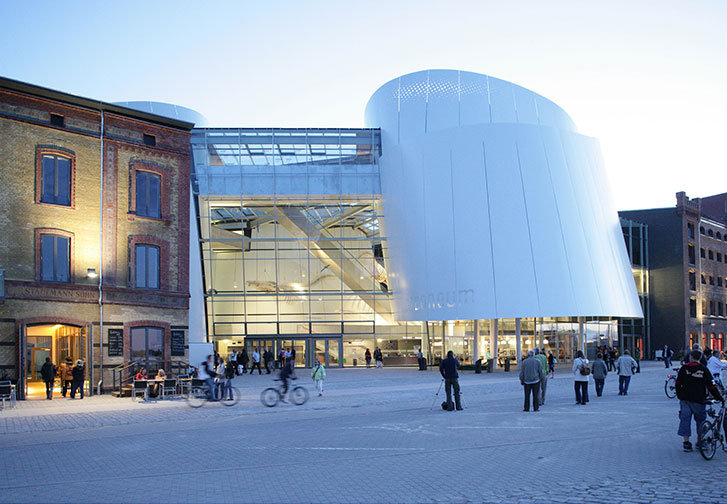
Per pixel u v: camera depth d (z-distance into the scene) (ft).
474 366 145.28
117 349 91.81
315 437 47.03
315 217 164.66
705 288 225.97
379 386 100.89
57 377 96.12
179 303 100.94
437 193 149.18
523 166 145.79
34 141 86.28
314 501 27.78
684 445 38.60
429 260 147.43
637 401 73.00
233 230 162.61
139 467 36.04
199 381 84.58
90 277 89.76
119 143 95.35
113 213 93.66
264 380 119.44
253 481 31.94
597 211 154.92
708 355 67.10
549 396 81.20
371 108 178.29
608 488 29.19
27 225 84.79
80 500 28.48
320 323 162.91
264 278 162.20
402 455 38.55
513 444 42.04
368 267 164.86
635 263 216.13
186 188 103.19
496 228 141.18
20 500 28.58
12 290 82.02
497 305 136.56
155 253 98.94
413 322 164.35
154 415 63.87
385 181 163.63
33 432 52.54
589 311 139.74
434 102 162.30
